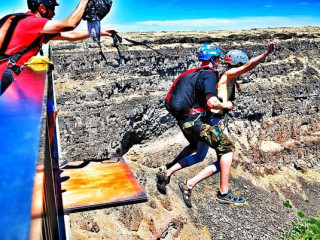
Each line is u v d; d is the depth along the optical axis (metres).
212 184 71.50
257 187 81.56
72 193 8.29
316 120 102.38
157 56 78.81
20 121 3.05
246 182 81.19
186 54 84.81
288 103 97.19
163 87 80.75
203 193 68.56
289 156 94.38
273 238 65.81
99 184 8.80
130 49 76.12
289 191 85.06
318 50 111.00
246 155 87.94
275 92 95.44
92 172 9.52
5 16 7.86
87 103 64.31
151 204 56.62
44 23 7.73
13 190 2.12
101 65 71.00
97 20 8.44
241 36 100.69
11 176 2.23
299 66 104.50
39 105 3.56
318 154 98.94
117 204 8.03
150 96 74.00
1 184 2.16
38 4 8.12
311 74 103.38
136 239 48.94
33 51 7.81
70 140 61.75
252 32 116.56
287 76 101.25
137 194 8.36
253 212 71.12
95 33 8.46
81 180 8.99
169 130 79.50
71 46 69.88
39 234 1.93
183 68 84.75
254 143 90.50
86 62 69.12
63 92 63.34
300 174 92.12
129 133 71.31
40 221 2.02
